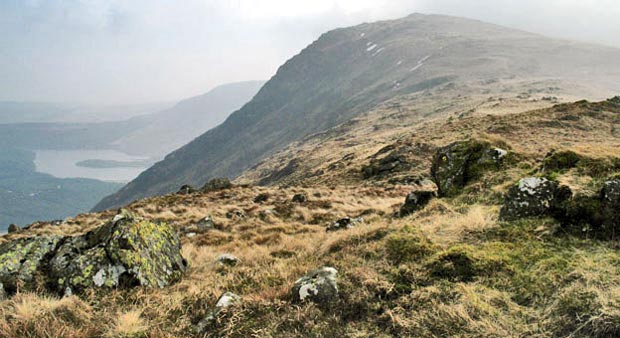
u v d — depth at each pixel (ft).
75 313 22.63
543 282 19.24
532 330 16.17
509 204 28.94
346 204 82.38
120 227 30.50
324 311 20.67
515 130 183.62
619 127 173.27
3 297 25.30
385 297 21.02
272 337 18.90
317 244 38.32
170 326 21.66
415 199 44.24
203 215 76.74
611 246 21.49
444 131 261.03
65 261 28.09
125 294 26.27
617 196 23.67
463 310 17.97
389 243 27.91
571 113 200.75
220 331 20.20
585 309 16.17
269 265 32.94
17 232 91.20
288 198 98.78
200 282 29.27
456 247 24.16
